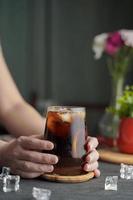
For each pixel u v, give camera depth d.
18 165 0.86
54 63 4.91
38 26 4.88
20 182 0.83
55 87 4.91
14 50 4.87
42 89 4.91
